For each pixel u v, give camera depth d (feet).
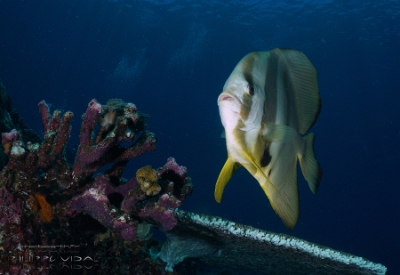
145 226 8.52
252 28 123.13
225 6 109.19
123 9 126.31
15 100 163.22
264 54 5.10
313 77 5.54
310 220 138.92
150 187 6.63
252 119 4.72
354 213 151.74
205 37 142.92
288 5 102.58
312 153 6.00
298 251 7.52
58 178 7.33
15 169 6.80
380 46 130.72
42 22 148.77
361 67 164.14
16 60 161.79
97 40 159.43
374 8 98.37
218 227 7.53
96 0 125.90
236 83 4.65
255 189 120.67
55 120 7.25
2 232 5.91
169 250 9.50
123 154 8.00
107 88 187.83
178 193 7.86
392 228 140.87
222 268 14.53
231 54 158.30
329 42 129.70
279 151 5.26
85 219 7.83
